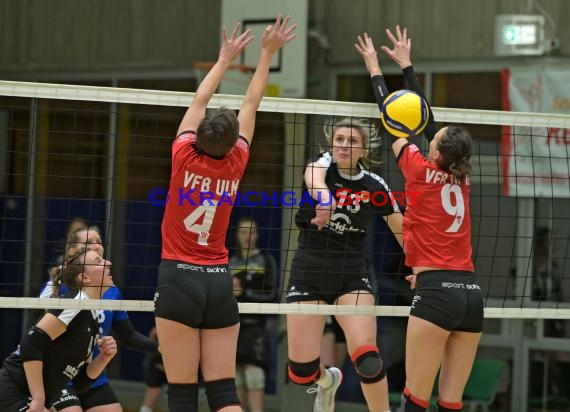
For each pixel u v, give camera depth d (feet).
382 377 48.57
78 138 87.56
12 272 86.79
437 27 80.28
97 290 47.19
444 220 41.83
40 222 87.10
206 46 84.43
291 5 79.71
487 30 78.89
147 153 86.99
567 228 76.79
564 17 76.79
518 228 77.97
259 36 80.28
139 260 86.07
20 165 87.10
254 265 74.54
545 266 77.46
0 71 90.02
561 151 75.97
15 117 87.30
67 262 47.14
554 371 77.46
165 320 37.88
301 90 79.56
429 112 44.75
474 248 78.95
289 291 50.49
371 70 46.88
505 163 77.36
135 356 84.07
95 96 46.19
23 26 89.40
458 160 41.50
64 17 88.58
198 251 38.55
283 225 81.05
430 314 41.14
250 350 76.69
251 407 76.59
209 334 38.70
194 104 40.45
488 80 79.05
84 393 50.49
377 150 52.34
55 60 88.79
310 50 81.35
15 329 86.99
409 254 42.73
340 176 49.67
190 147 38.58
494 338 79.00
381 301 77.41
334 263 49.47
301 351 49.78
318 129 80.33
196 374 38.52
